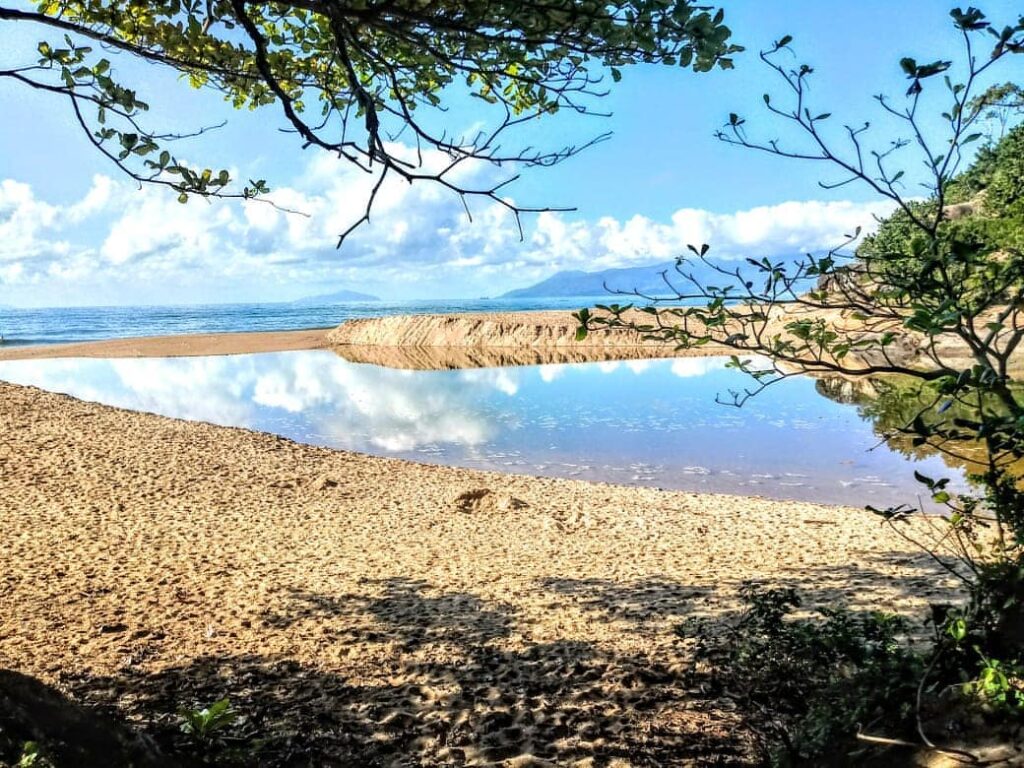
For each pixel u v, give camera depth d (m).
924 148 2.14
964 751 2.34
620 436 19.69
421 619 6.79
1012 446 2.19
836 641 3.63
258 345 52.72
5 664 5.41
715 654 5.27
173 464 14.48
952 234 2.21
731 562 8.88
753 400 24.88
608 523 11.16
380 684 5.24
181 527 10.48
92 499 11.81
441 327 51.66
